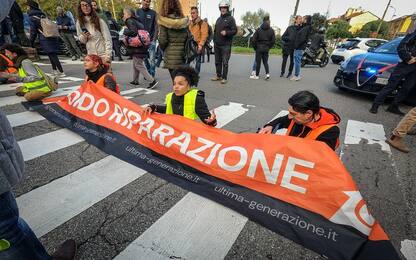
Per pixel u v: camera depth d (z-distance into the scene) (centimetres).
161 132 274
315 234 182
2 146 105
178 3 459
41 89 432
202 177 238
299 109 199
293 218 193
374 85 543
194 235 187
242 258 172
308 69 1196
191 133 259
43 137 318
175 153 262
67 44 983
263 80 801
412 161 314
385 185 262
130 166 264
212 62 1226
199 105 268
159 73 837
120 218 200
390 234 197
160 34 475
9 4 99
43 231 184
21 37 815
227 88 656
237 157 228
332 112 213
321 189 189
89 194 224
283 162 206
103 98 333
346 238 174
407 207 229
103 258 167
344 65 627
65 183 236
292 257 174
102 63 398
